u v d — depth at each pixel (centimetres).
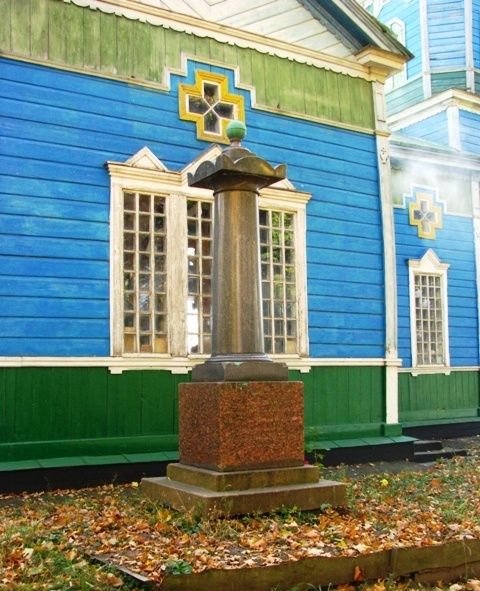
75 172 894
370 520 603
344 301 1114
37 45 886
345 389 1100
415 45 1858
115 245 908
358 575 493
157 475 890
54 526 591
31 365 841
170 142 971
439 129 1773
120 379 901
